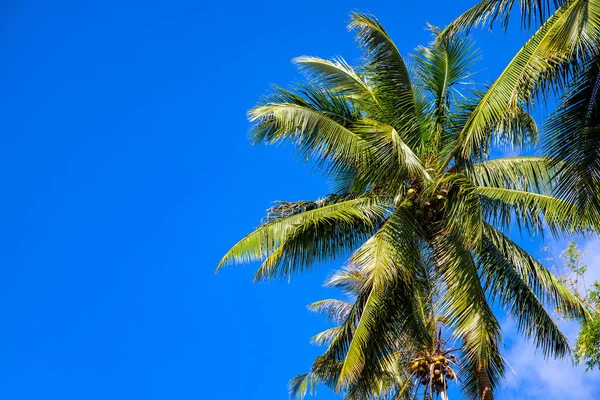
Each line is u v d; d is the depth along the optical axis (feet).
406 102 52.21
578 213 37.81
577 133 36.68
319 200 54.60
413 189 50.67
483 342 44.80
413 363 60.44
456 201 46.73
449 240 48.37
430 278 49.55
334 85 54.65
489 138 44.62
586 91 37.04
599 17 34.35
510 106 38.32
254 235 51.88
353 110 53.62
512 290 52.08
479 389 51.49
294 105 49.93
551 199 50.34
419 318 50.65
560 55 36.11
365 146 49.06
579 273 55.42
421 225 50.52
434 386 59.11
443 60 53.52
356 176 52.49
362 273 48.73
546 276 52.13
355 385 51.19
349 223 52.85
